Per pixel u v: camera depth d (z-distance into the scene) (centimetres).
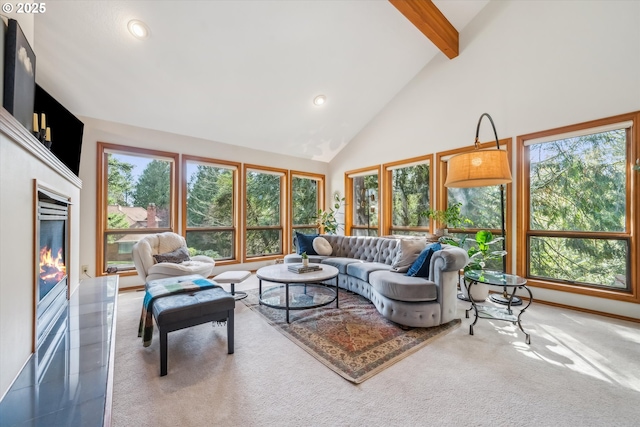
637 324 263
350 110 501
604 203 296
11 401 122
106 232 371
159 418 140
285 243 568
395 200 513
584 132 303
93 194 356
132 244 392
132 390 163
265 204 546
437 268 258
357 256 429
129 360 197
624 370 185
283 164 564
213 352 210
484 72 383
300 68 375
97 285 312
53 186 208
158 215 414
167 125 404
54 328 199
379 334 241
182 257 364
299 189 604
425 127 454
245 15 288
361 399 156
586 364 192
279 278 280
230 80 356
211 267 370
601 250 297
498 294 360
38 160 176
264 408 148
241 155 500
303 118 478
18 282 146
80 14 250
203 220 461
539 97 333
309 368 188
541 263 338
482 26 384
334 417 142
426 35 369
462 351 212
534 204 345
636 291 270
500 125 366
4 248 131
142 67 308
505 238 361
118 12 255
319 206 637
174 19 271
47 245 209
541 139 334
